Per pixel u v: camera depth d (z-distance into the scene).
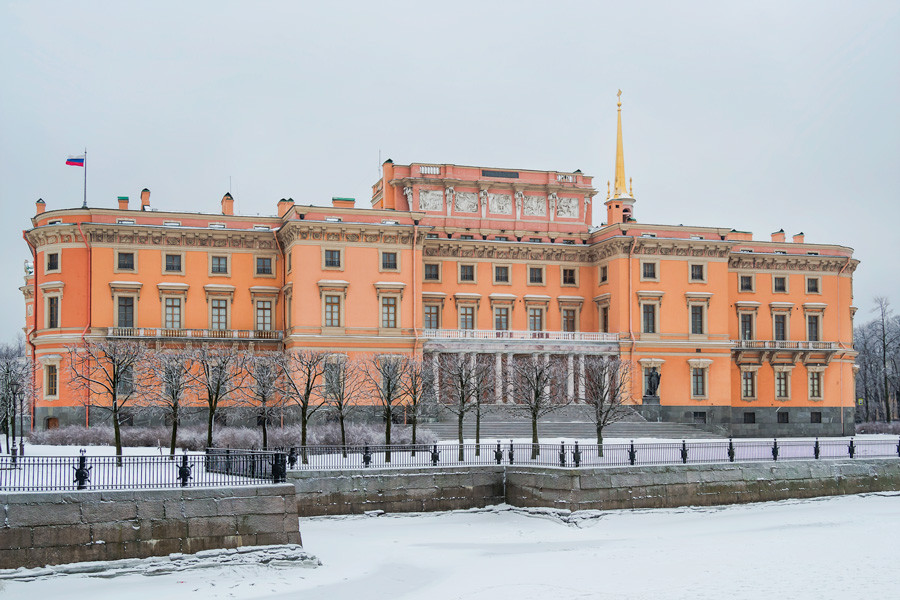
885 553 44.84
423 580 39.94
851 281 105.75
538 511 52.47
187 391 75.19
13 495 35.84
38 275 85.38
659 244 94.56
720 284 96.44
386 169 96.56
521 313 96.00
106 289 83.62
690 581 39.56
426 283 93.75
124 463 39.97
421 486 52.81
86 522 36.81
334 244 85.81
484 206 97.81
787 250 104.12
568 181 101.44
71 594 35.22
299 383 78.56
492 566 42.53
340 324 85.38
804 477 59.03
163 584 37.00
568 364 91.50
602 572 41.38
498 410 86.38
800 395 101.62
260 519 40.19
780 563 42.81
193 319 86.00
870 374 140.88
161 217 86.31
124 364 68.69
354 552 44.47
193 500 38.97
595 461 54.59
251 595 36.69
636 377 92.81
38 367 83.62
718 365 95.56
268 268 88.69
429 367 80.38
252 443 64.69
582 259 98.62
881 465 61.41
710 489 55.84
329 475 50.84
